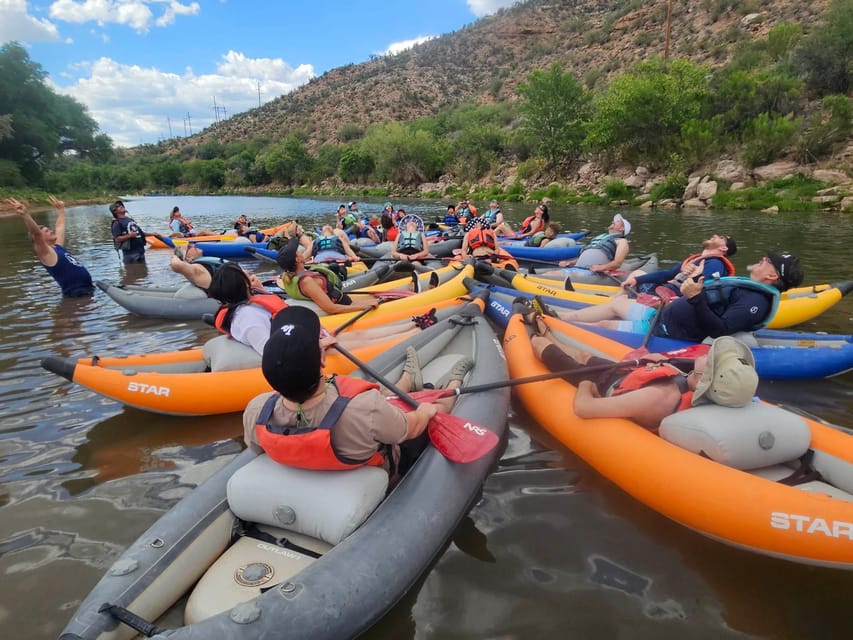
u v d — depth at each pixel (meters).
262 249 11.33
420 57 108.88
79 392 4.62
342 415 2.33
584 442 3.36
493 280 7.82
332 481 2.45
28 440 3.84
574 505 3.10
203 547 2.42
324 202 39.47
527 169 34.38
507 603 2.43
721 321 4.45
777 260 4.46
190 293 6.96
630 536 2.85
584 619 2.34
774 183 20.98
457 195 37.56
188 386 4.07
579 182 30.22
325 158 61.69
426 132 47.75
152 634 1.94
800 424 2.90
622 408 3.21
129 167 86.19
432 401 3.48
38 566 2.64
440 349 4.76
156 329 6.45
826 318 6.32
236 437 3.89
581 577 2.58
